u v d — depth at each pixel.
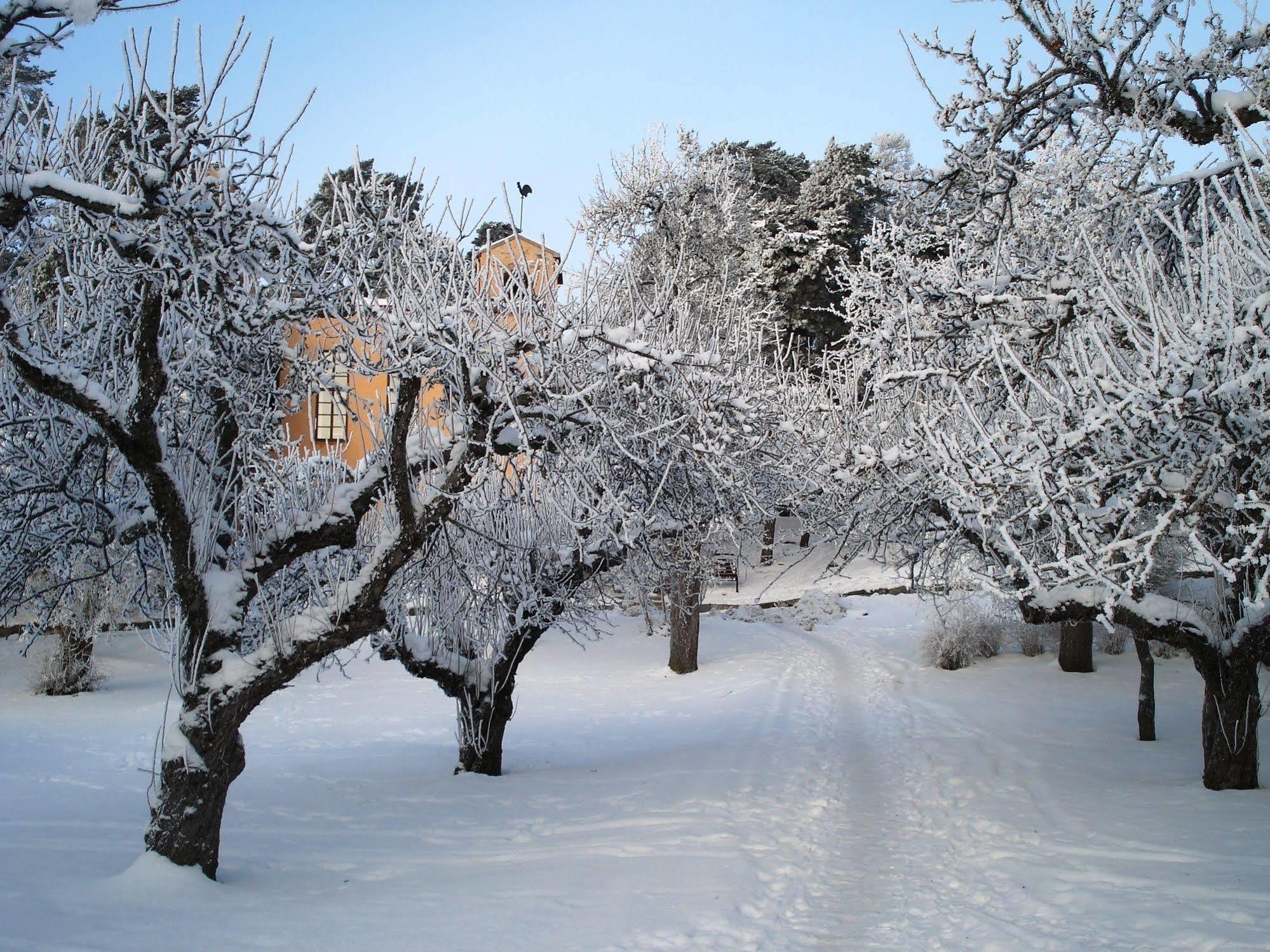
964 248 10.98
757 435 10.39
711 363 9.12
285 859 8.25
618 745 15.37
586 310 9.11
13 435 8.36
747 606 30.50
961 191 9.90
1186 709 15.82
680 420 9.00
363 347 8.29
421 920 6.44
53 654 19.98
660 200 27.08
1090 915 6.50
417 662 12.02
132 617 12.20
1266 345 6.21
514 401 7.98
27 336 6.86
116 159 8.25
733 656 24.64
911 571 10.98
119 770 13.48
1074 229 9.24
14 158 6.41
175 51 6.01
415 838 9.12
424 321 7.61
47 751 14.81
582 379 8.96
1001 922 6.69
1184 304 7.78
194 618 7.45
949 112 8.95
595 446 8.77
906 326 9.97
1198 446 6.94
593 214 25.77
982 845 8.91
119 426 6.61
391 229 8.34
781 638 27.22
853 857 8.83
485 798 10.91
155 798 7.39
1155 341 6.59
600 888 7.42
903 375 8.86
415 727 17.23
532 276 8.62
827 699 18.89
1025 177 9.34
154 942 5.55
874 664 22.89
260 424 8.59
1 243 6.24
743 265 30.22
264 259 6.82
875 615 29.23
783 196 42.25
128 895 6.60
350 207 8.09
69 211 8.05
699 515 10.66
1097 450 7.36
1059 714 16.05
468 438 8.16
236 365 8.21
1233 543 8.59
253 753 14.88
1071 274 8.64
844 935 6.67
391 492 8.52
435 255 8.15
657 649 25.48
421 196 8.64
